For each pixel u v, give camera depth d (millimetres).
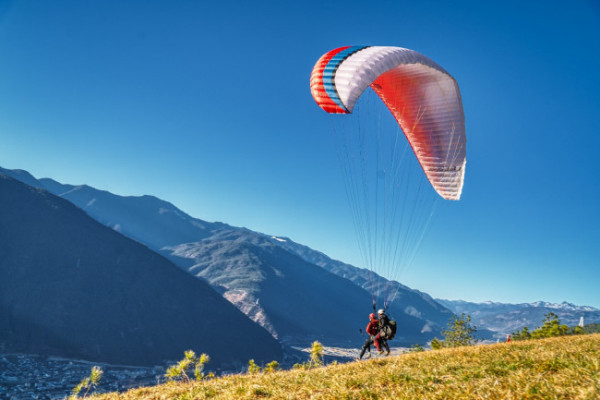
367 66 15570
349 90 15344
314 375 11789
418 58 16641
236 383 11672
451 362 12070
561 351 12578
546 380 8203
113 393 11523
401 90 18938
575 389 7418
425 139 19391
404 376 10195
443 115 18500
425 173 20031
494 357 12445
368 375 10820
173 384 12234
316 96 16750
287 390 10008
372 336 15148
